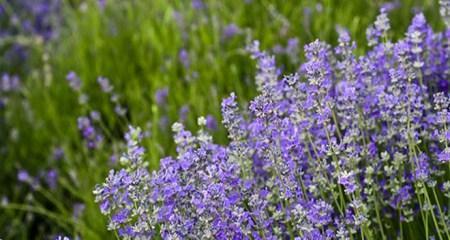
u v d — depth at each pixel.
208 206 1.95
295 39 3.34
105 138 3.91
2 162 4.14
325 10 3.77
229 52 3.73
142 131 3.58
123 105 4.07
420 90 2.36
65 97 4.23
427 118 2.30
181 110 3.39
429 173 2.19
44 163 4.05
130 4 4.65
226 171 2.02
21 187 4.03
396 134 2.36
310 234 1.98
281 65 3.54
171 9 4.31
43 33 5.36
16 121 4.31
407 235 2.36
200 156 2.07
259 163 2.48
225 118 2.13
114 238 2.89
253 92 3.40
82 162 3.82
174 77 3.87
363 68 2.36
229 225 1.98
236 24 4.04
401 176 2.22
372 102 2.35
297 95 2.18
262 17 4.04
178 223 2.03
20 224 3.79
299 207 1.97
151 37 4.24
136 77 4.17
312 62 2.06
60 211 3.82
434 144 2.28
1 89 4.62
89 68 4.30
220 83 3.66
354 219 2.03
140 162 2.20
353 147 2.15
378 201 2.36
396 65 2.47
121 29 4.51
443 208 2.29
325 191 2.22
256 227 2.02
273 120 2.09
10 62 5.05
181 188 2.03
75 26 4.80
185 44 4.16
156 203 2.19
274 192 2.21
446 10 2.53
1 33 5.30
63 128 4.12
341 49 2.41
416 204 2.36
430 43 2.56
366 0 3.73
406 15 3.55
